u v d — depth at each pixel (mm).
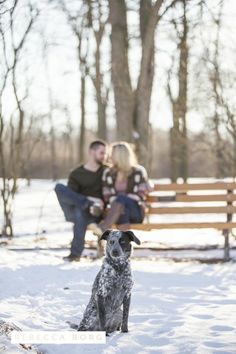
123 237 4961
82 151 31125
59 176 48094
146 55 12258
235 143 13898
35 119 14961
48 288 6797
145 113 12500
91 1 13969
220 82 13383
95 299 4945
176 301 6273
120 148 8859
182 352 4469
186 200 9195
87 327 4957
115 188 8891
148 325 5273
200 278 7492
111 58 12883
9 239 11008
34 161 40875
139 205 8859
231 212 9023
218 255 9352
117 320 5035
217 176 19938
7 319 5262
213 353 4430
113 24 12766
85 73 20906
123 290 4980
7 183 11484
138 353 4480
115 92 12836
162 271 7895
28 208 18812
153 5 12031
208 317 5586
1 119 11086
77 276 7445
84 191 9070
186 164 27688
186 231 12500
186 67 16297
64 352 4527
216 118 14562
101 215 9000
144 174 8992
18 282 7062
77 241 8625
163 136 50531
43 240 10906
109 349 4547
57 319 5539
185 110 17422
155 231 12547
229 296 6531
